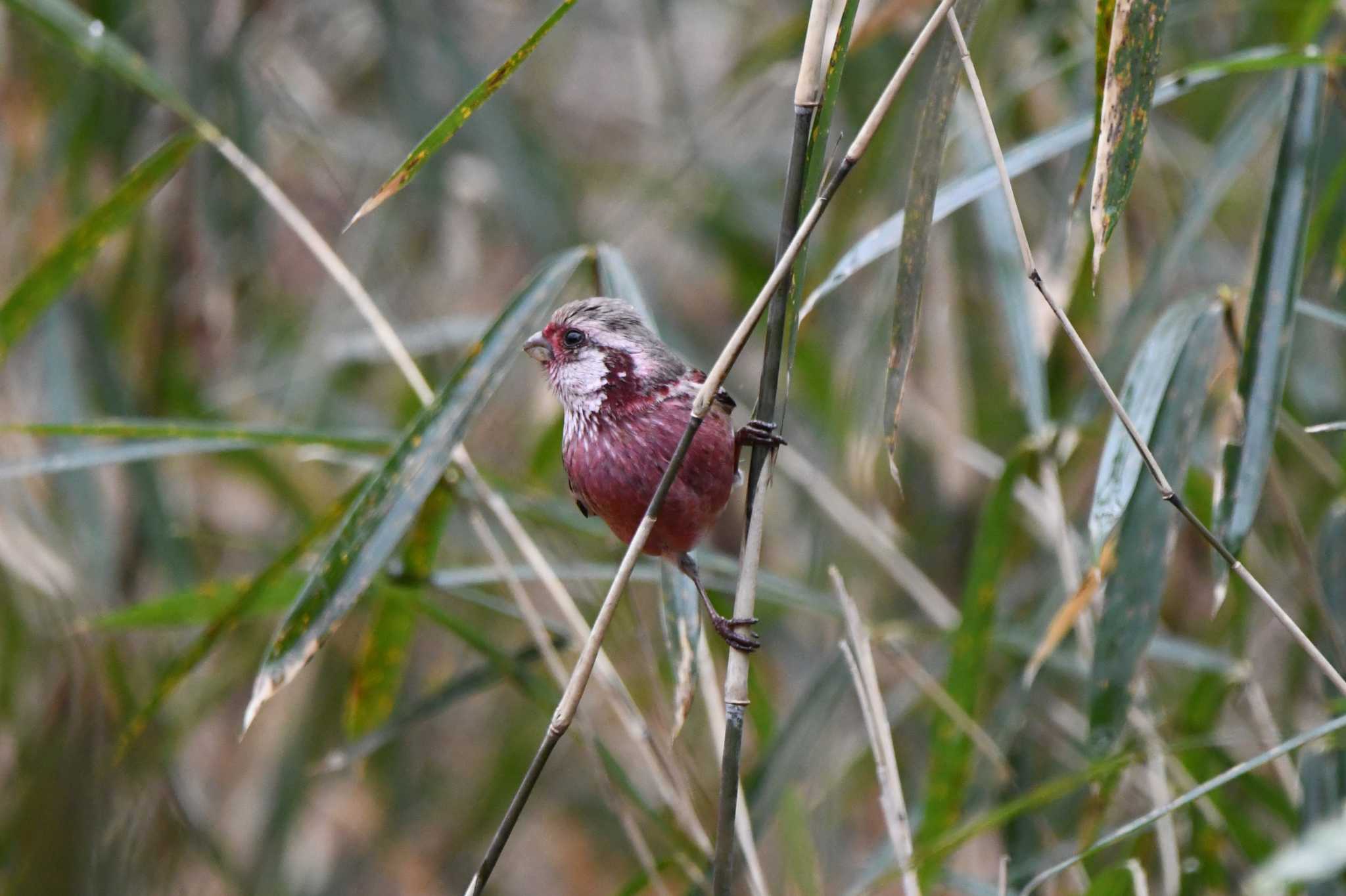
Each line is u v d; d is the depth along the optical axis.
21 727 10.19
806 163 5.67
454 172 12.30
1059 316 5.41
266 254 12.44
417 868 13.30
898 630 8.89
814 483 9.83
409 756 13.25
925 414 10.56
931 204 5.84
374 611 8.32
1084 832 7.72
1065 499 9.92
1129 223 11.08
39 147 10.95
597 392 7.16
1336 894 6.94
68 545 10.37
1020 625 9.59
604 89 15.19
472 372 7.02
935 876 8.14
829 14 5.77
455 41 12.01
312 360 11.71
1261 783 8.14
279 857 11.60
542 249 11.69
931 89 5.88
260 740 12.88
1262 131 9.01
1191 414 6.84
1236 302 7.38
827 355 11.23
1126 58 5.59
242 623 11.84
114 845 10.27
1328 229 8.01
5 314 8.41
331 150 12.84
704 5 14.90
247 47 12.24
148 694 11.32
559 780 13.46
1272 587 9.92
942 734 8.24
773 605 10.95
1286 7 9.46
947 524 11.53
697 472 6.92
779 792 8.55
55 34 8.52
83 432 7.66
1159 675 10.84
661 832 8.04
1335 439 9.81
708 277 14.10
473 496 8.54
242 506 13.25
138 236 11.34
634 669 9.67
